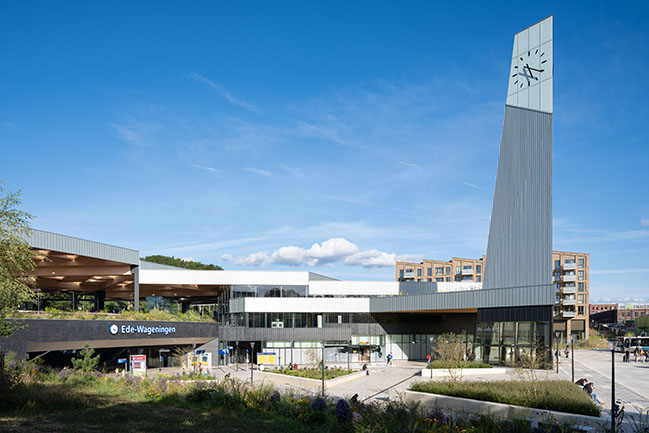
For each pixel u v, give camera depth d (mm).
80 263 56750
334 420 19859
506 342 51719
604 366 56469
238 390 25344
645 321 96875
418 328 68625
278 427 18391
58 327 40156
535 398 27156
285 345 62938
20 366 29266
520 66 57062
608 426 23203
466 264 134500
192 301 92500
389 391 37719
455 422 21859
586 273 114562
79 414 18328
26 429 15281
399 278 140875
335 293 66812
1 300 26000
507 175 56188
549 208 51875
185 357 56125
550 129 53125
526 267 52719
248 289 64750
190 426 17234
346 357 64062
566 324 114188
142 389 28344
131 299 93500
